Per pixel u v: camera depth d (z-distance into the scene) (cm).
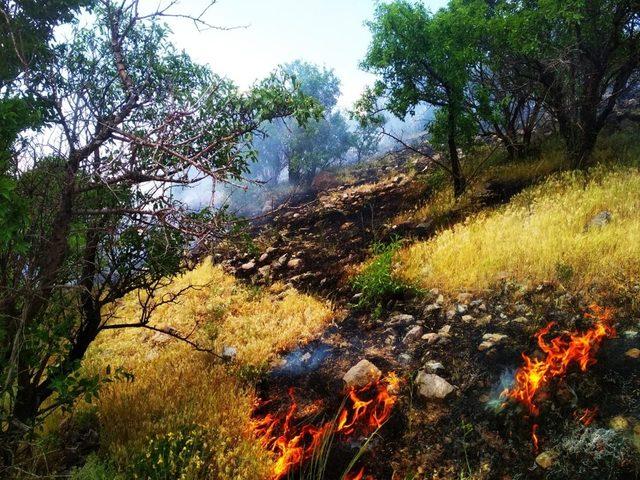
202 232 334
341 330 641
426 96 1015
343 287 799
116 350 657
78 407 461
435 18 945
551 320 502
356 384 495
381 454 402
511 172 1055
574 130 970
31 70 362
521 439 373
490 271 643
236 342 636
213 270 1000
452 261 711
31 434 344
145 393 493
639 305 467
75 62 411
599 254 568
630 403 362
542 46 875
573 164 943
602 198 719
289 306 742
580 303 509
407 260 788
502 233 736
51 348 349
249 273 998
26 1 357
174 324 738
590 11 805
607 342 437
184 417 440
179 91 429
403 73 999
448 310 607
